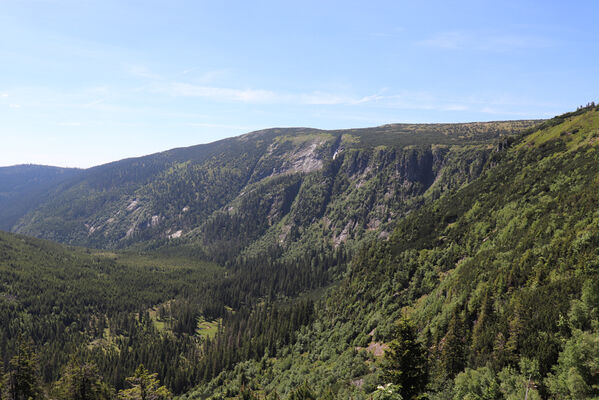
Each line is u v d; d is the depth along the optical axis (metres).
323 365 111.62
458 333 73.50
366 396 74.75
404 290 118.19
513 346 60.62
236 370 143.50
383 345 98.00
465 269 98.12
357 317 125.88
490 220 117.38
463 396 58.31
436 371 68.62
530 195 113.69
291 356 137.00
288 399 93.56
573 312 56.34
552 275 70.75
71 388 71.81
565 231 80.44
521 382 53.31
